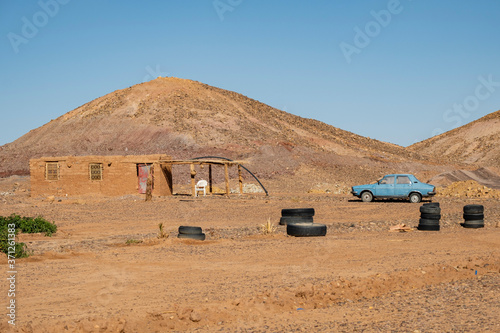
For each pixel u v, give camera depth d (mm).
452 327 7543
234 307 8680
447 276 11078
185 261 12953
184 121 99625
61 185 42531
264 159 80938
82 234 19719
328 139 105625
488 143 150250
